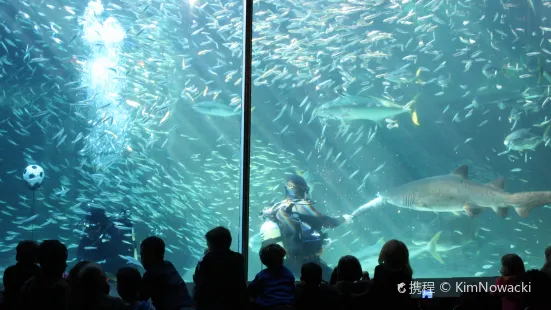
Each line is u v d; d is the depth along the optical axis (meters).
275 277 3.53
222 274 3.40
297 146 19.91
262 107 20.16
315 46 13.83
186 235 13.20
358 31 15.97
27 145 16.34
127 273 3.28
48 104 16.00
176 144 18.75
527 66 15.71
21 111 16.19
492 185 6.39
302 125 20.06
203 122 19.03
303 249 5.71
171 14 17.86
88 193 14.02
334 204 19.67
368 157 20.08
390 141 20.12
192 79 19.19
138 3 17.75
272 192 15.34
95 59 16.98
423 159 19.83
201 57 18.89
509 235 15.41
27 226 13.91
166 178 15.77
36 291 3.05
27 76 16.69
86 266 3.09
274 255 3.56
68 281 3.18
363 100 11.07
